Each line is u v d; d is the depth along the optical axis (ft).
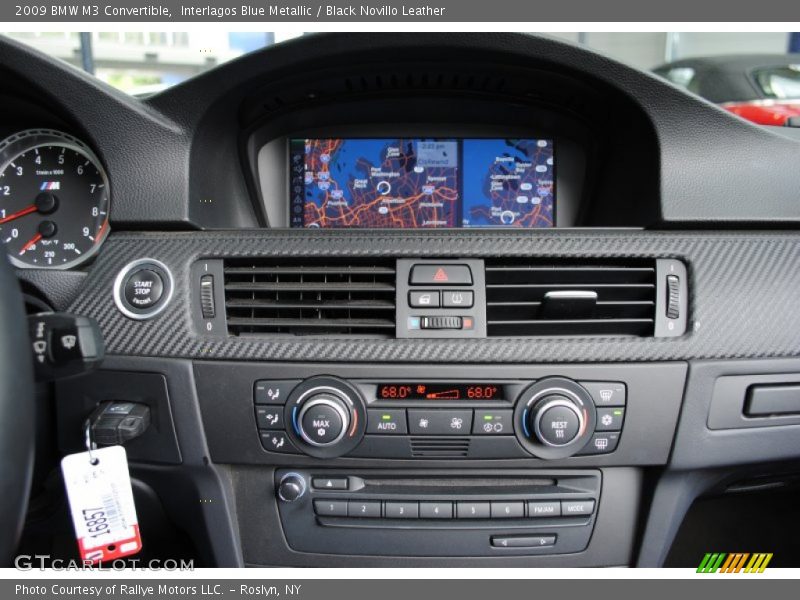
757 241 2.77
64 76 2.73
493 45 2.72
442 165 3.33
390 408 2.63
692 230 2.81
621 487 2.79
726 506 3.94
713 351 2.65
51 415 2.77
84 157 2.98
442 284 2.66
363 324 2.64
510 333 2.68
